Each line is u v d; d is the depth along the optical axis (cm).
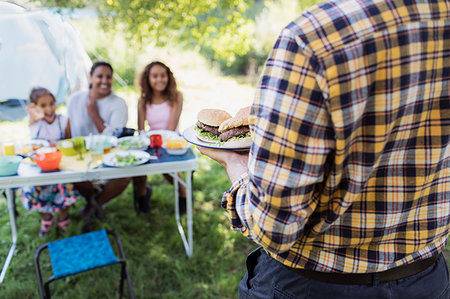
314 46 71
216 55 492
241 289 116
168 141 291
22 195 321
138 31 448
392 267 90
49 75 388
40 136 333
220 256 312
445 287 101
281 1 1099
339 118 71
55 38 383
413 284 93
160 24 441
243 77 1041
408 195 83
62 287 277
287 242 81
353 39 70
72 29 403
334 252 90
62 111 653
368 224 85
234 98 835
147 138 318
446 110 79
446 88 78
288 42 74
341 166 76
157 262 305
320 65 70
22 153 288
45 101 327
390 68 72
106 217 367
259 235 82
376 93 73
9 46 368
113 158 277
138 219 365
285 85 74
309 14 75
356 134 76
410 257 91
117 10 431
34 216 377
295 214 78
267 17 1095
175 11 433
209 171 481
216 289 276
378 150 76
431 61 75
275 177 76
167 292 277
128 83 822
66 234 339
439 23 75
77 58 399
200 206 393
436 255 99
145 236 340
